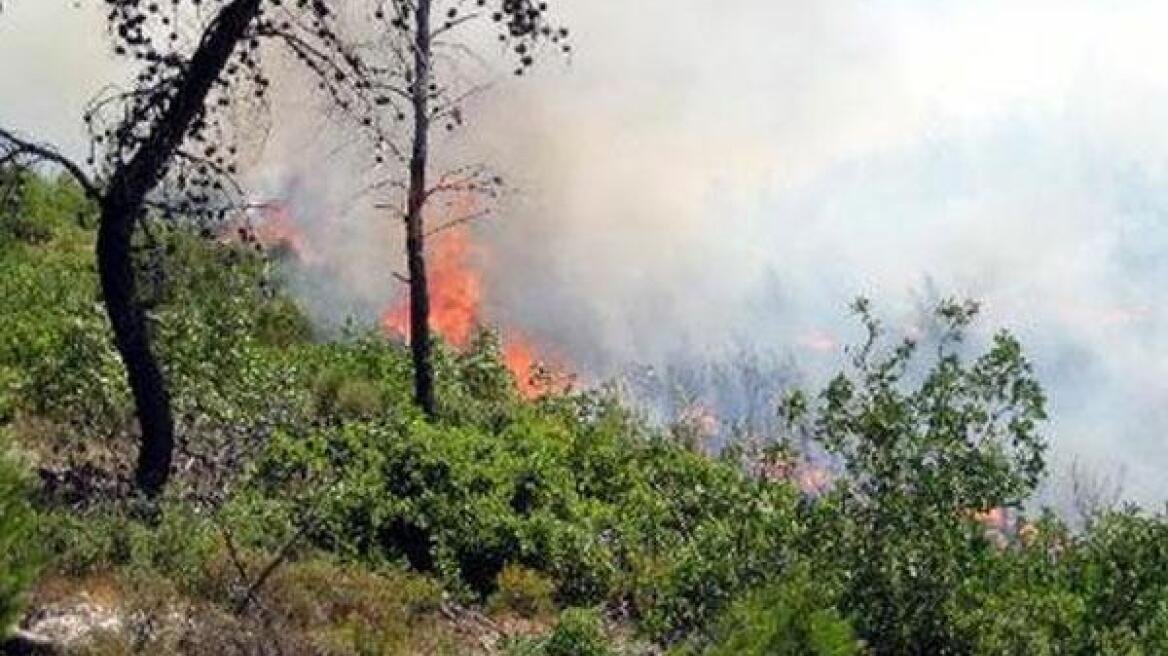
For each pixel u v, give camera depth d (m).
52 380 18.59
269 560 14.13
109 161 16.50
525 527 17.52
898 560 12.76
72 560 12.15
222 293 20.11
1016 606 12.80
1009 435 12.97
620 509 19.58
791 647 9.53
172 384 18.84
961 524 13.12
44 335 20.47
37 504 13.69
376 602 14.04
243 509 15.77
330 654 11.84
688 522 17.91
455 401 25.42
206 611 11.74
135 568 12.47
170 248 17.77
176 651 10.82
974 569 13.02
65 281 24.89
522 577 16.39
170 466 16.70
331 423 21.45
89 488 15.06
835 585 12.56
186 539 13.62
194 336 19.30
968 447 12.93
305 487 17.47
